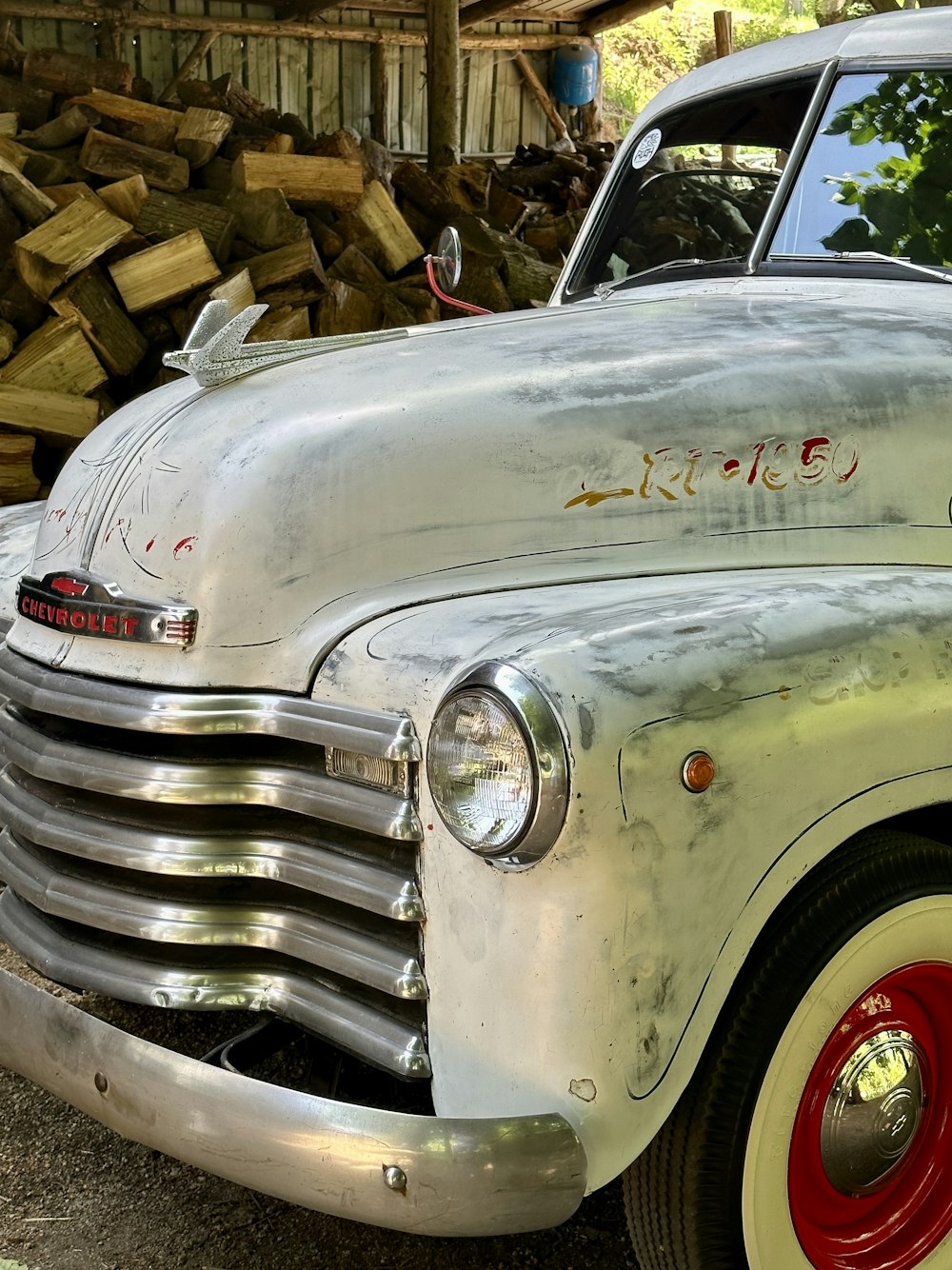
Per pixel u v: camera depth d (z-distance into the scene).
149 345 6.16
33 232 5.82
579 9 12.30
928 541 2.28
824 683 1.77
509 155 12.68
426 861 1.73
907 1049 1.97
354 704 1.81
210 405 2.18
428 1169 1.60
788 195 2.95
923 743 1.85
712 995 1.70
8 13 9.14
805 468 2.19
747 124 3.08
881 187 2.83
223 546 1.97
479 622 1.82
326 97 11.34
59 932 2.04
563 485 2.07
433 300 6.82
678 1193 1.78
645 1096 1.65
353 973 1.78
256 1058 1.93
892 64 2.89
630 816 1.60
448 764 1.66
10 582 2.57
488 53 12.27
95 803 2.00
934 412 2.30
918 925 1.90
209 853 1.88
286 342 2.36
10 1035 1.96
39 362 5.79
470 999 1.70
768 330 2.42
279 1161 1.67
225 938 1.87
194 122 6.73
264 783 1.86
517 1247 2.21
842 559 2.19
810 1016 1.80
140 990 1.90
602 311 2.66
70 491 2.28
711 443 2.14
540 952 1.62
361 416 2.06
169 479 2.08
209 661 1.94
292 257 6.36
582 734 1.59
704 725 1.66
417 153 11.95
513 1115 1.66
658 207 3.23
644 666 1.66
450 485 2.03
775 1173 1.81
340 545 1.98
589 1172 1.64
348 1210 1.64
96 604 2.04
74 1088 1.87
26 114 6.86
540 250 8.07
